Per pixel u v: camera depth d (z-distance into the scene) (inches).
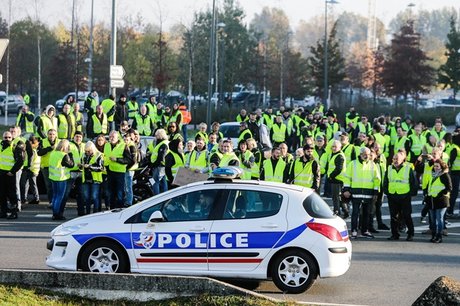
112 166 856.3
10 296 444.8
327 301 508.4
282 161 782.5
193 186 529.3
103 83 2605.8
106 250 525.7
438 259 669.9
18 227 797.9
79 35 2583.7
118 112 1256.8
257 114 1423.5
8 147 847.7
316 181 776.3
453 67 2810.0
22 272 466.6
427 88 2792.8
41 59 2721.5
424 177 777.6
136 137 909.2
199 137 877.8
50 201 945.5
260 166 840.3
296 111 1624.0
